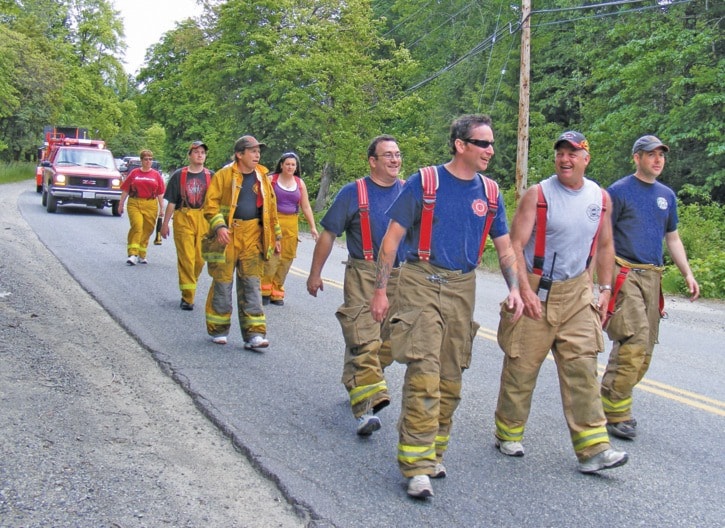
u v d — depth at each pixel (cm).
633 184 571
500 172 3331
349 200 585
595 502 446
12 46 4606
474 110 3422
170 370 679
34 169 5194
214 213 752
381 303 452
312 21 2934
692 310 1288
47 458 467
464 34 3691
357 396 543
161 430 536
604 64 2638
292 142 2969
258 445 511
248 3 2958
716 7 2333
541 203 481
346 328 557
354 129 2834
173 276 1208
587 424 484
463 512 426
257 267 770
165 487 443
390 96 3014
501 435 516
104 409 568
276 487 454
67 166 2309
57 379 627
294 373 694
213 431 542
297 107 2858
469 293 457
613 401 562
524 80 2108
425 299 446
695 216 1994
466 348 466
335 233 593
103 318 876
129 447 499
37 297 952
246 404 597
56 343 742
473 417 596
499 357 792
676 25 2305
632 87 2344
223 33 3059
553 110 3272
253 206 762
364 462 493
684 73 2316
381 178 589
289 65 2786
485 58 3509
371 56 3069
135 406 581
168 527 395
